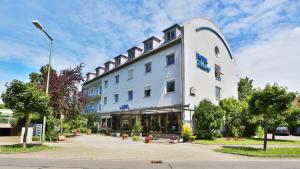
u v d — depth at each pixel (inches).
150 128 1079.6
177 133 912.9
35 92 569.9
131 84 1246.9
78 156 470.6
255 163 405.4
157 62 1075.3
